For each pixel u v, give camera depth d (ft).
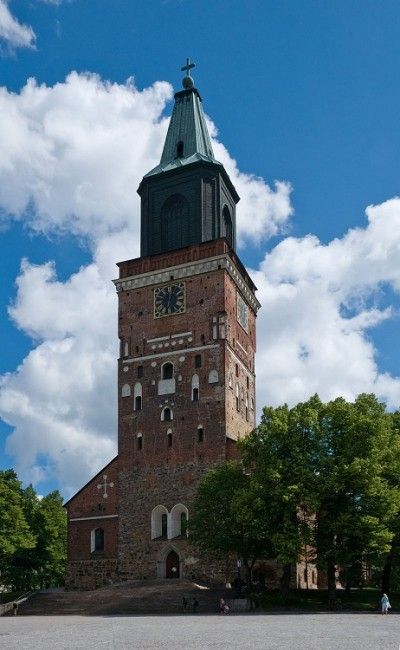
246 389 264.72
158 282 260.42
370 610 176.55
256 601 184.03
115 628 122.11
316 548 183.42
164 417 245.65
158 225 263.70
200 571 224.33
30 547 253.03
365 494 177.78
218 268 250.98
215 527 195.93
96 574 241.14
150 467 242.17
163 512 236.63
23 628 130.62
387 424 199.72
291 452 185.57
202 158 262.47
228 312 251.39
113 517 245.45
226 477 200.44
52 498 319.47
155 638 97.66
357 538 178.09
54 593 210.18
